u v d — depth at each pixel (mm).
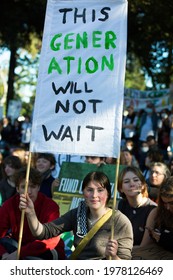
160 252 5949
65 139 5402
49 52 5562
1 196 7703
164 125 19781
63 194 8047
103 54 5430
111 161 10547
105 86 5387
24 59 42469
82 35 5500
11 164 7832
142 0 23078
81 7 5539
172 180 5875
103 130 5340
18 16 27453
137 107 23969
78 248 5320
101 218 5316
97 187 5301
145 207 6426
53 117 5457
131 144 16406
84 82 5434
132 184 6379
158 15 24344
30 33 28938
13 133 23375
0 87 54000
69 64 5496
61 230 5508
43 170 8320
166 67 28266
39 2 25938
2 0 27531
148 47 27562
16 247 5801
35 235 5375
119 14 5449
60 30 5566
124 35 5418
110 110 5348
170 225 5871
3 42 28578
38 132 5469
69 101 5445
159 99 23703
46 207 5934
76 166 8102
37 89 5531
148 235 6074
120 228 5301
